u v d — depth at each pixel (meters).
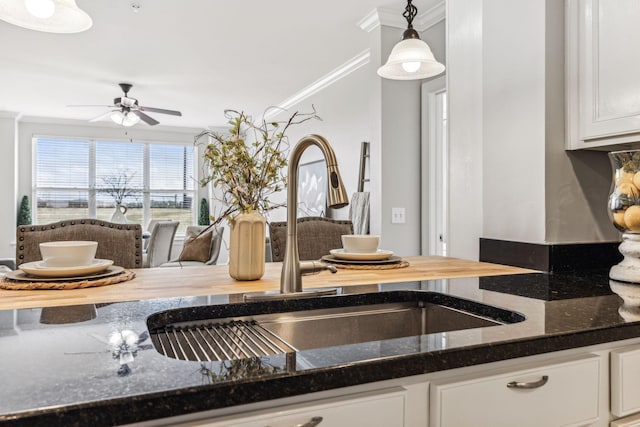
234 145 1.35
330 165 1.06
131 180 7.65
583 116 1.60
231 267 1.37
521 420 0.81
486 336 0.81
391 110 3.29
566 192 1.68
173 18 3.29
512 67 1.79
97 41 3.74
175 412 0.56
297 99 5.62
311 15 3.25
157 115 6.89
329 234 2.15
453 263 1.81
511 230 1.79
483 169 1.94
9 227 6.48
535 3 1.68
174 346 0.93
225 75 4.72
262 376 0.61
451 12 2.13
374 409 0.69
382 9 3.15
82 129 7.32
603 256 1.71
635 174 1.37
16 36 3.62
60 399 0.53
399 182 3.32
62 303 1.03
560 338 0.84
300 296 1.16
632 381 0.92
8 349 0.71
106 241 1.68
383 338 1.23
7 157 6.49
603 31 1.52
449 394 0.74
